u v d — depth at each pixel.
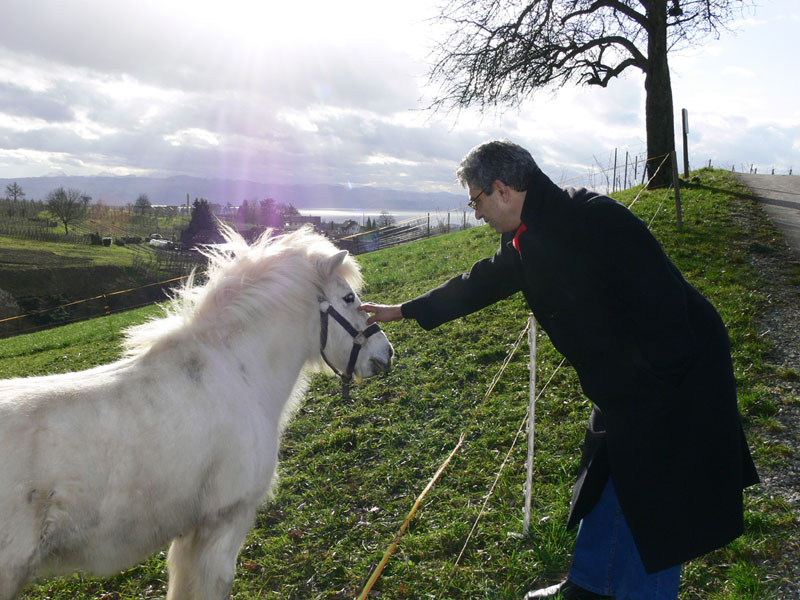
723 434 2.42
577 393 5.73
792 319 6.65
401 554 3.90
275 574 3.91
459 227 25.88
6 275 58.16
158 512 2.60
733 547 3.40
